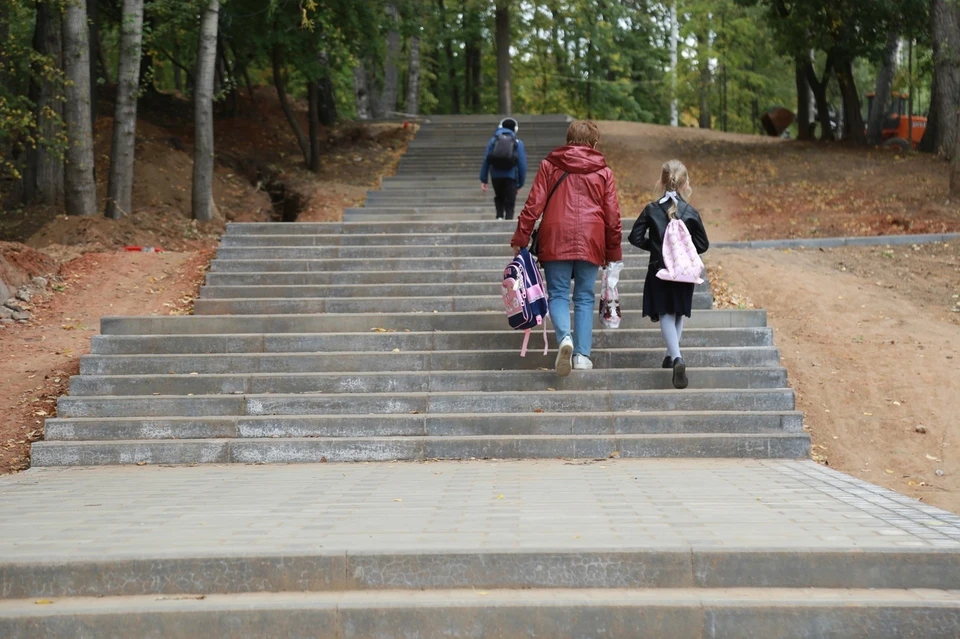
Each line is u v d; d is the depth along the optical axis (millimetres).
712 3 37125
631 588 3955
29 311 10703
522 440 7270
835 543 4051
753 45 38469
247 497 5605
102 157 21750
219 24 23047
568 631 3725
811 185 21266
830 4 24797
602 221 8070
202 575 3984
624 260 10891
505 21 32719
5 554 4062
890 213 17344
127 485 6215
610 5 42188
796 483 5922
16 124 14930
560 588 3965
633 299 9719
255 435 7578
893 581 3922
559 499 5344
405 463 7164
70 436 7586
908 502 5172
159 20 24016
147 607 3783
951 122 23094
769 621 3693
